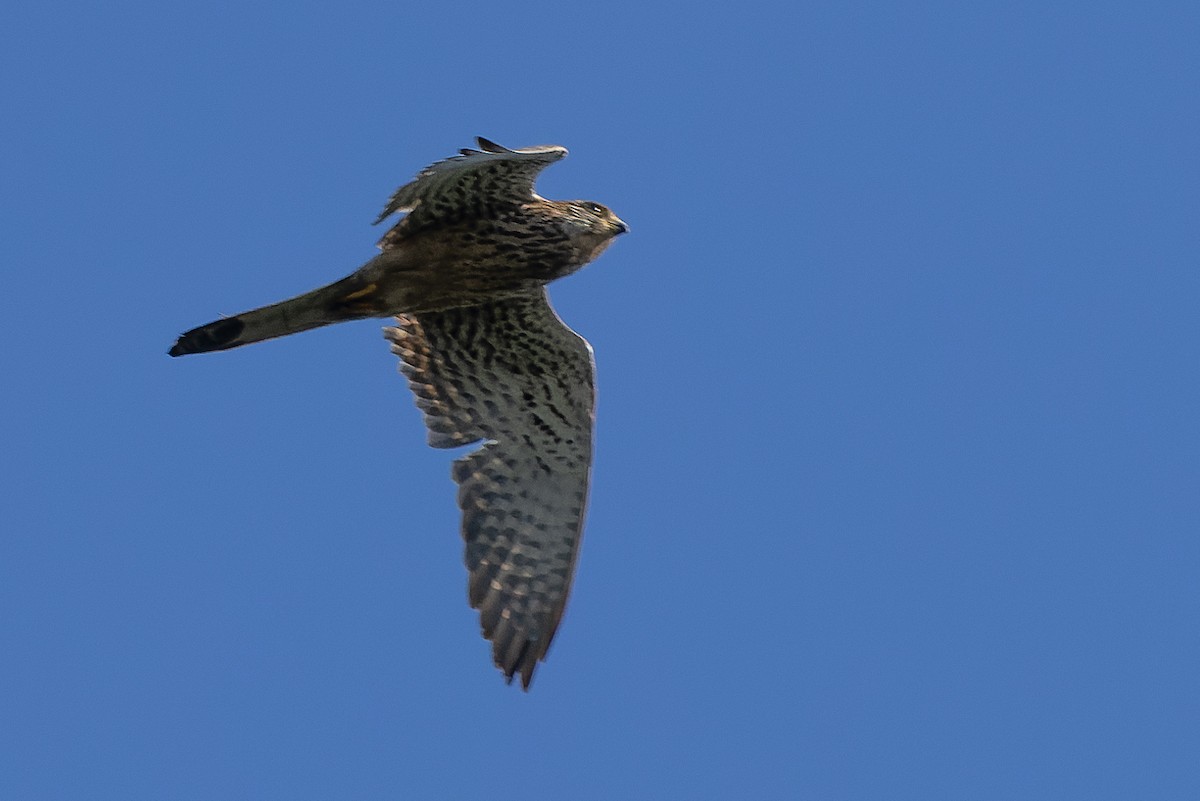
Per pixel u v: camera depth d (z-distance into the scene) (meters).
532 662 16.39
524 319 16.34
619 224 16.19
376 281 15.67
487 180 15.36
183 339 15.70
